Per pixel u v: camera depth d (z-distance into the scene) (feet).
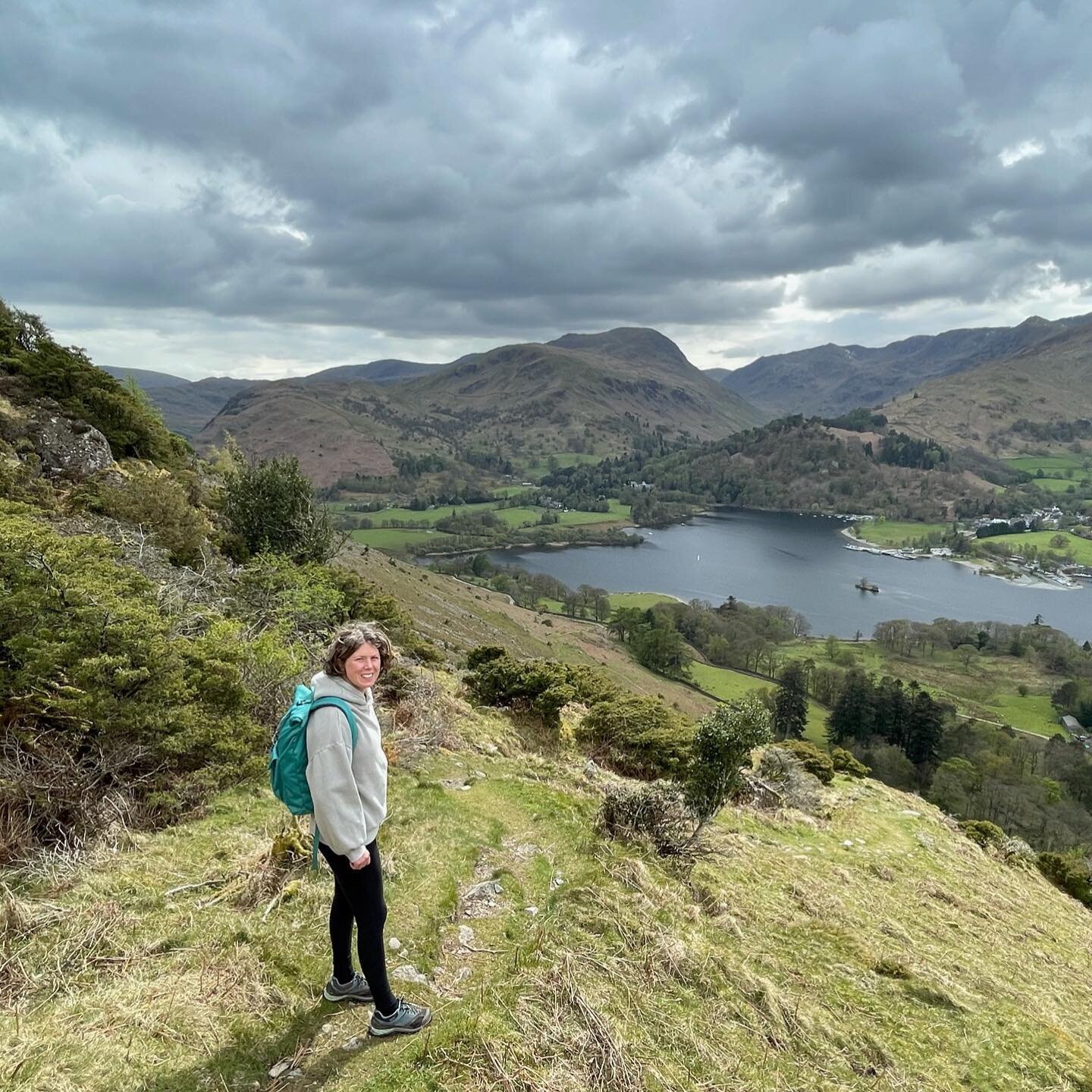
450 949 15.21
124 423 86.28
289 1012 12.05
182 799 20.88
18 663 20.44
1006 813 165.58
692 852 25.44
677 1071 12.09
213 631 28.89
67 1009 11.37
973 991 20.21
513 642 235.81
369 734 11.04
